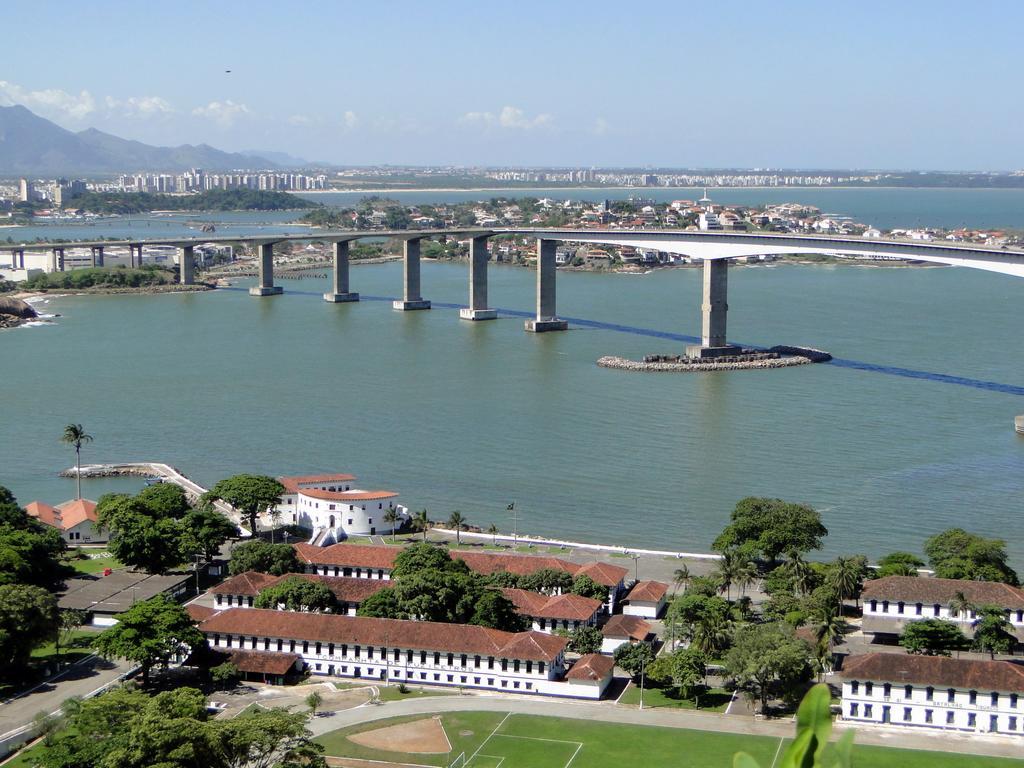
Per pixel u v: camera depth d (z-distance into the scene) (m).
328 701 187.75
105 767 143.38
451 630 198.75
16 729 168.50
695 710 183.12
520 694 191.50
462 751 168.12
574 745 170.00
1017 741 172.62
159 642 189.88
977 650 194.12
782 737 172.50
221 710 182.00
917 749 168.88
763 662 179.88
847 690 180.38
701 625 194.75
